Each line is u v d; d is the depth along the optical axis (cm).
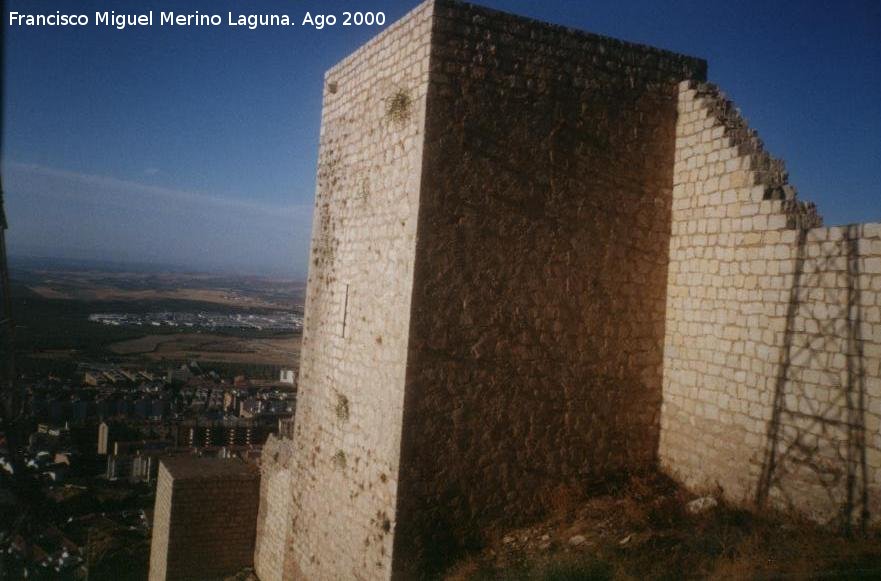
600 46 1000
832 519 773
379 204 1001
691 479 971
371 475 950
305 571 1147
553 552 847
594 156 991
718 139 970
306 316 1277
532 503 950
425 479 888
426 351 887
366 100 1075
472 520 915
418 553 883
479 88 912
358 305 1048
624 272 1011
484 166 916
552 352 963
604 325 998
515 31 938
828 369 793
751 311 897
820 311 807
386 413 920
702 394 965
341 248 1138
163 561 1658
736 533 796
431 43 888
